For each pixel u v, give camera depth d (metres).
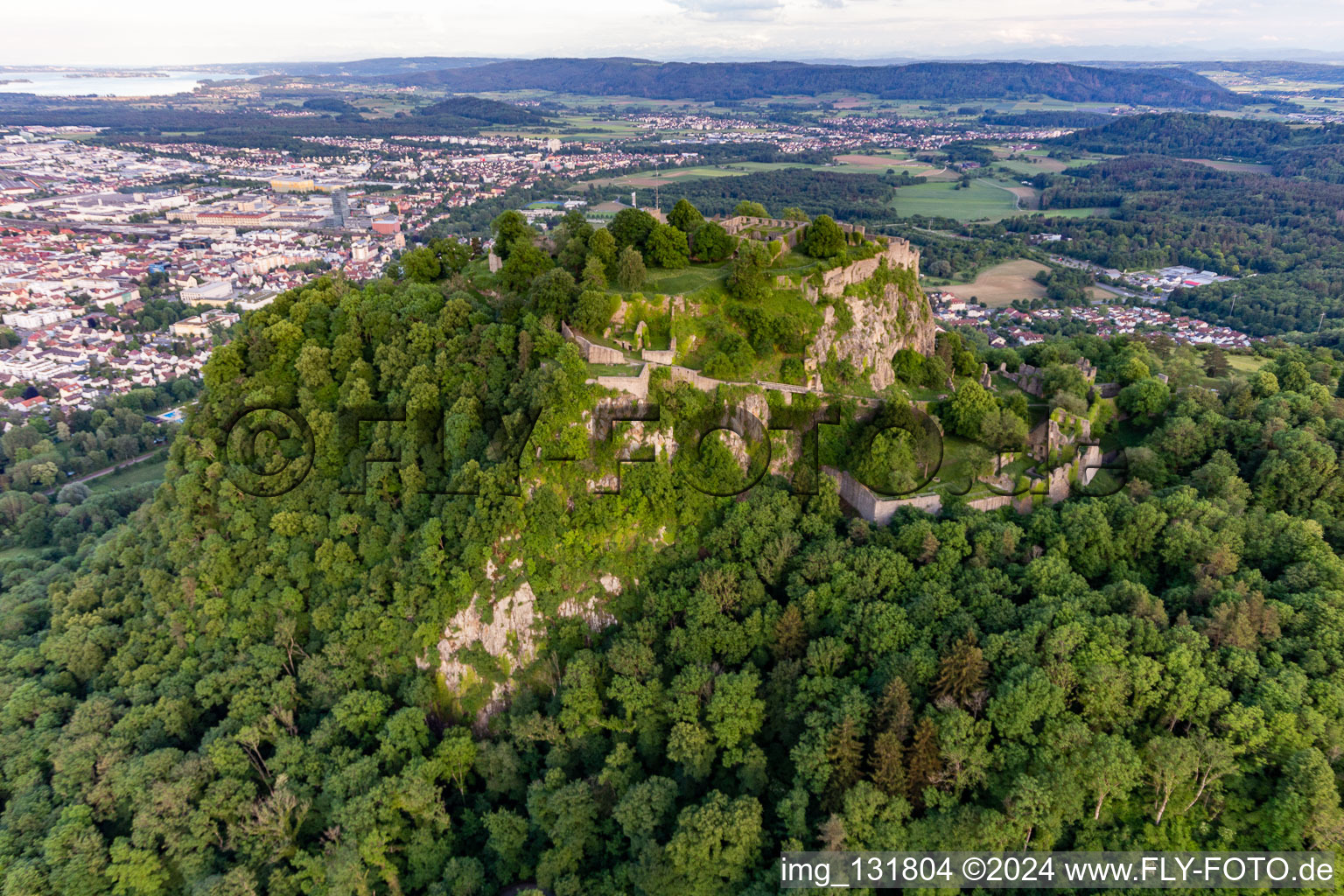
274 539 136.38
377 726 119.25
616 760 108.19
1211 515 121.12
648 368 130.50
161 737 121.94
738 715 106.12
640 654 114.94
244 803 111.44
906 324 158.12
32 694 129.62
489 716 124.25
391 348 140.50
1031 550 121.88
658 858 97.12
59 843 107.06
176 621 134.75
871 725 99.62
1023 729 95.81
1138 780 94.12
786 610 115.31
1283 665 98.50
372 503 134.25
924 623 109.81
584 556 125.19
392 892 107.12
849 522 129.25
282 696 122.56
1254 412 147.38
